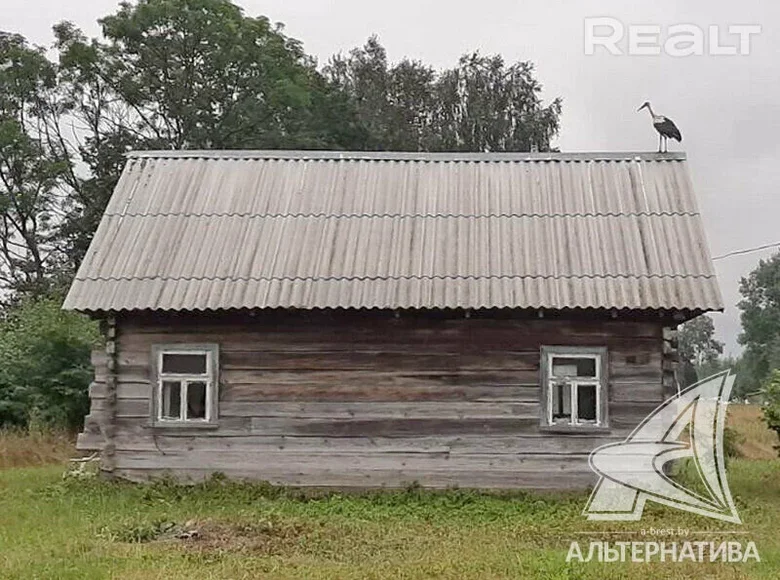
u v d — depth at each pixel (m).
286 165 20.09
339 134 49.69
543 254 17.25
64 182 45.97
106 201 44.66
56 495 16.23
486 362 16.67
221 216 18.56
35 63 44.66
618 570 10.91
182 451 16.92
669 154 19.80
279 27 48.09
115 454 17.03
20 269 45.47
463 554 11.84
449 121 57.66
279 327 16.97
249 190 19.30
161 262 17.42
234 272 17.12
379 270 17.05
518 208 18.56
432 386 16.70
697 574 10.80
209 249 17.70
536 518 14.58
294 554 11.95
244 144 45.69
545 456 16.44
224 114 45.31
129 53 44.72
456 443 16.58
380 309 16.27
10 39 45.84
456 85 58.56
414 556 11.83
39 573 10.73
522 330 16.69
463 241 17.72
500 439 16.55
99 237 18.08
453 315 16.64
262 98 45.66
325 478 16.69
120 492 16.31
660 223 17.88
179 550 12.05
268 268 17.19
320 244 17.78
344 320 16.88
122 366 17.12
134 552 11.83
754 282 93.00
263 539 12.84
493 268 16.98
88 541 12.55
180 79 44.50
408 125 55.88
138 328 17.14
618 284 16.44
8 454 23.12
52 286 42.81
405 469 16.61
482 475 16.50
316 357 16.89
